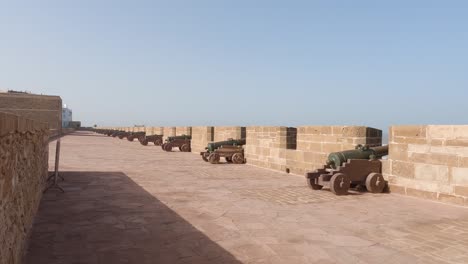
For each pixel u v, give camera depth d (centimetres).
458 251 487
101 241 508
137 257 450
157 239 522
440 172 831
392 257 462
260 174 1304
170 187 981
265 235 548
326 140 1178
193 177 1195
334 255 467
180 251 474
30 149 502
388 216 677
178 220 629
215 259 447
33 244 486
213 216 662
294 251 480
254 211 708
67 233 541
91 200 781
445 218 664
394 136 938
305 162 1275
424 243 519
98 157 1864
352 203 798
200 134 2231
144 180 1101
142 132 4088
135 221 617
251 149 1641
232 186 1017
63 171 1254
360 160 945
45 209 687
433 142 848
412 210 730
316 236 547
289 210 721
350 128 1075
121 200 788
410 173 897
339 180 898
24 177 435
